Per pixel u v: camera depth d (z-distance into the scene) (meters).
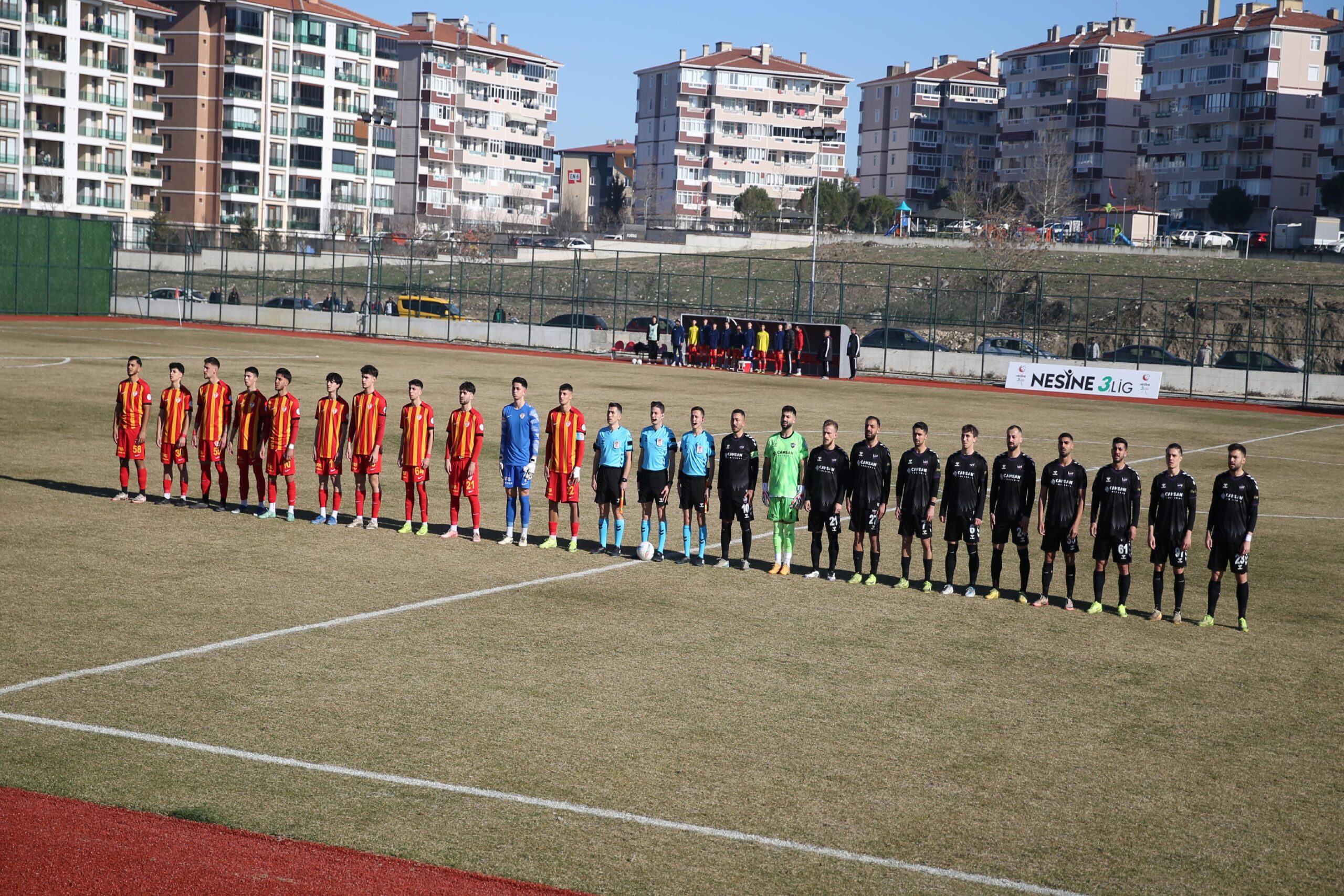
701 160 131.50
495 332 56.09
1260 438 32.19
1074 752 9.27
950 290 53.00
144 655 10.52
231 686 9.84
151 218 93.12
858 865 7.21
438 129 119.50
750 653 11.53
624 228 108.69
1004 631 12.91
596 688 10.23
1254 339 50.16
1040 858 7.43
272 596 12.73
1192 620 13.73
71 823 7.23
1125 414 37.88
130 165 96.31
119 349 41.38
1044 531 14.20
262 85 100.38
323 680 10.08
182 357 39.09
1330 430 35.12
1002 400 40.88
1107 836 7.79
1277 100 101.06
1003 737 9.51
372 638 11.39
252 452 17.17
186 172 99.44
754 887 6.88
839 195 109.56
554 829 7.48
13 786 7.73
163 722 8.97
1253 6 111.12
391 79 112.69
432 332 57.19
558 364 46.16
